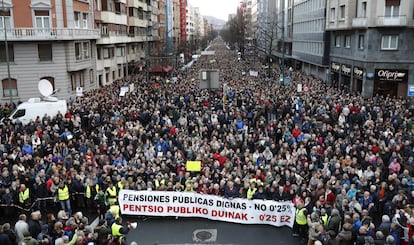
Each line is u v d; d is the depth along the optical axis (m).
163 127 24.72
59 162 18.81
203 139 22.88
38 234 12.88
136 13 72.56
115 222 13.19
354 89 46.19
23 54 41.28
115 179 17.23
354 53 45.62
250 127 27.16
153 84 47.25
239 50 130.88
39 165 18.38
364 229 12.14
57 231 12.09
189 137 23.45
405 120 25.20
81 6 46.84
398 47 40.50
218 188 16.64
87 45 48.50
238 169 17.66
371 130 22.48
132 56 71.88
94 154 20.59
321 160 18.91
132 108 29.17
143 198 16.75
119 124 26.14
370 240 11.84
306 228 14.79
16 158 19.25
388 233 12.77
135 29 72.31
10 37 39.66
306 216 14.61
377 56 41.31
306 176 17.39
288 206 15.90
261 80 52.59
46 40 41.41
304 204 15.22
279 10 103.44
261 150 21.48
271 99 32.12
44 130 23.77
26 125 25.11
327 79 57.06
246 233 15.50
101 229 12.30
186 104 32.19
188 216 16.83
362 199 15.09
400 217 13.34
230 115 27.42
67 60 43.28
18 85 41.69
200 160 19.05
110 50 58.88
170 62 78.94
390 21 39.56
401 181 15.86
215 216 16.64
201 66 81.38
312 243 13.39
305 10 70.31
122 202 16.84
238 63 89.94
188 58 110.38
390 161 18.52
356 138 21.55
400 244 13.18
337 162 17.78
